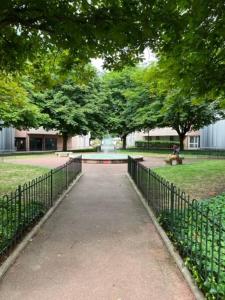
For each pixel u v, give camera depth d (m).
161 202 7.84
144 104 37.69
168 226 6.62
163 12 6.02
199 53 7.78
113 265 5.11
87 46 7.04
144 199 10.35
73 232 6.81
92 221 7.71
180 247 5.50
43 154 35.03
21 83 15.09
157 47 7.09
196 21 6.61
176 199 7.20
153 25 6.10
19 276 4.71
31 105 30.08
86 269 4.96
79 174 17.41
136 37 6.39
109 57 7.79
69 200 10.36
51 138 52.88
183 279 4.62
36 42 7.45
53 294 4.21
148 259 5.35
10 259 5.17
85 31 6.17
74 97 37.44
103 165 23.22
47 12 5.95
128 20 6.03
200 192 10.68
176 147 23.34
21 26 6.87
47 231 6.87
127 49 7.30
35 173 16.41
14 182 13.27
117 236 6.55
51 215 8.29
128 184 14.02
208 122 36.34
